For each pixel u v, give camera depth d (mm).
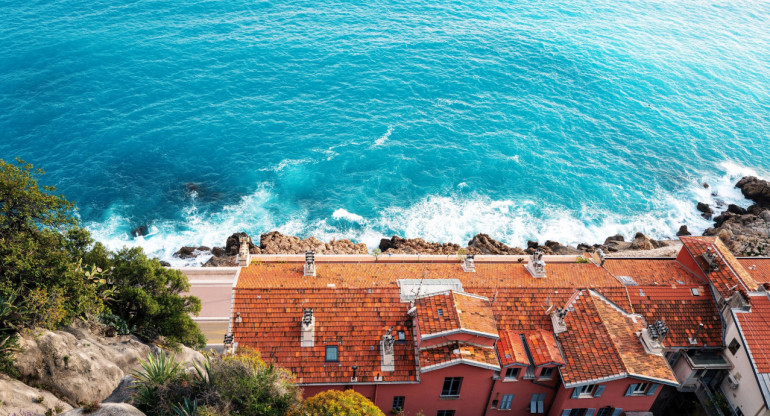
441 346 44781
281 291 48406
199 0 152125
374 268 54406
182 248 85750
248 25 142250
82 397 35781
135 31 135750
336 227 93000
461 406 47031
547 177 105375
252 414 34125
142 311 48281
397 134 111375
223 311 69125
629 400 46250
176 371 35031
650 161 111750
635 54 146375
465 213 97062
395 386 44562
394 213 96188
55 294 38719
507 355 45438
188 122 110125
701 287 56938
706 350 52906
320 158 105000
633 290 55688
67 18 139125
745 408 48969
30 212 43125
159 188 97250
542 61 138625
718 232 93625
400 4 160500
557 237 93938
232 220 92938
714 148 116625
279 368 40562
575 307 50031
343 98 119375
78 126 106688
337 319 47125
